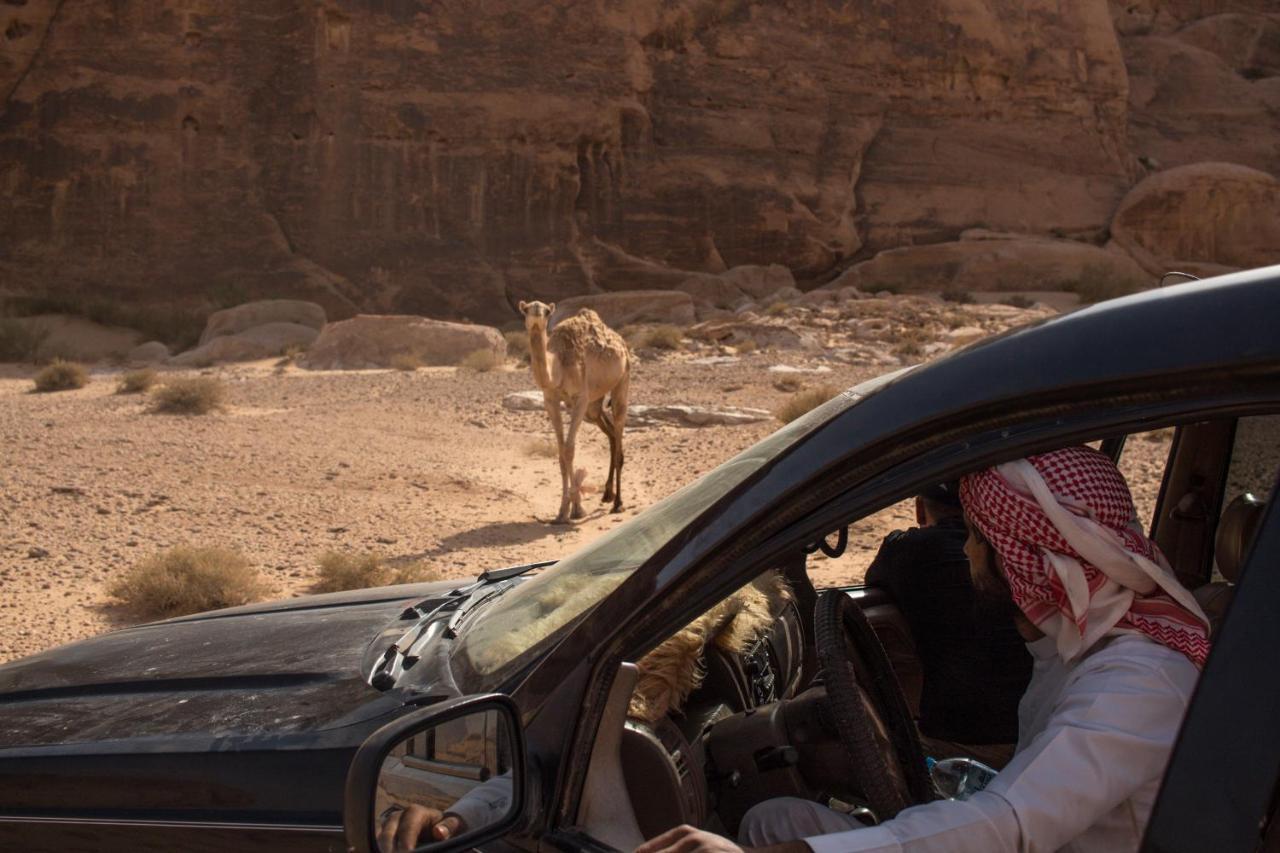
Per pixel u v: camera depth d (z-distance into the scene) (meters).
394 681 2.02
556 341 11.24
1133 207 50.00
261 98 41.03
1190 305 1.37
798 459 1.57
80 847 1.96
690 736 2.11
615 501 12.04
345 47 40.81
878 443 1.51
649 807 1.81
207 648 2.46
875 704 2.06
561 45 42.81
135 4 39.84
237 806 1.86
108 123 39.81
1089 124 52.22
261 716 2.00
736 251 45.78
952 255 47.38
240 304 38.69
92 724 2.12
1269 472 2.53
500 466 14.55
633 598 1.66
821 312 35.88
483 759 1.73
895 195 49.06
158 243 40.00
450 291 41.09
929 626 2.80
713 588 1.62
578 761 1.66
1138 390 1.37
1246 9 65.69
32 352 32.66
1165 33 63.91
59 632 7.15
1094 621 1.64
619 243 44.34
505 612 2.06
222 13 40.44
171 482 12.54
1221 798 1.25
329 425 17.53
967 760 2.10
